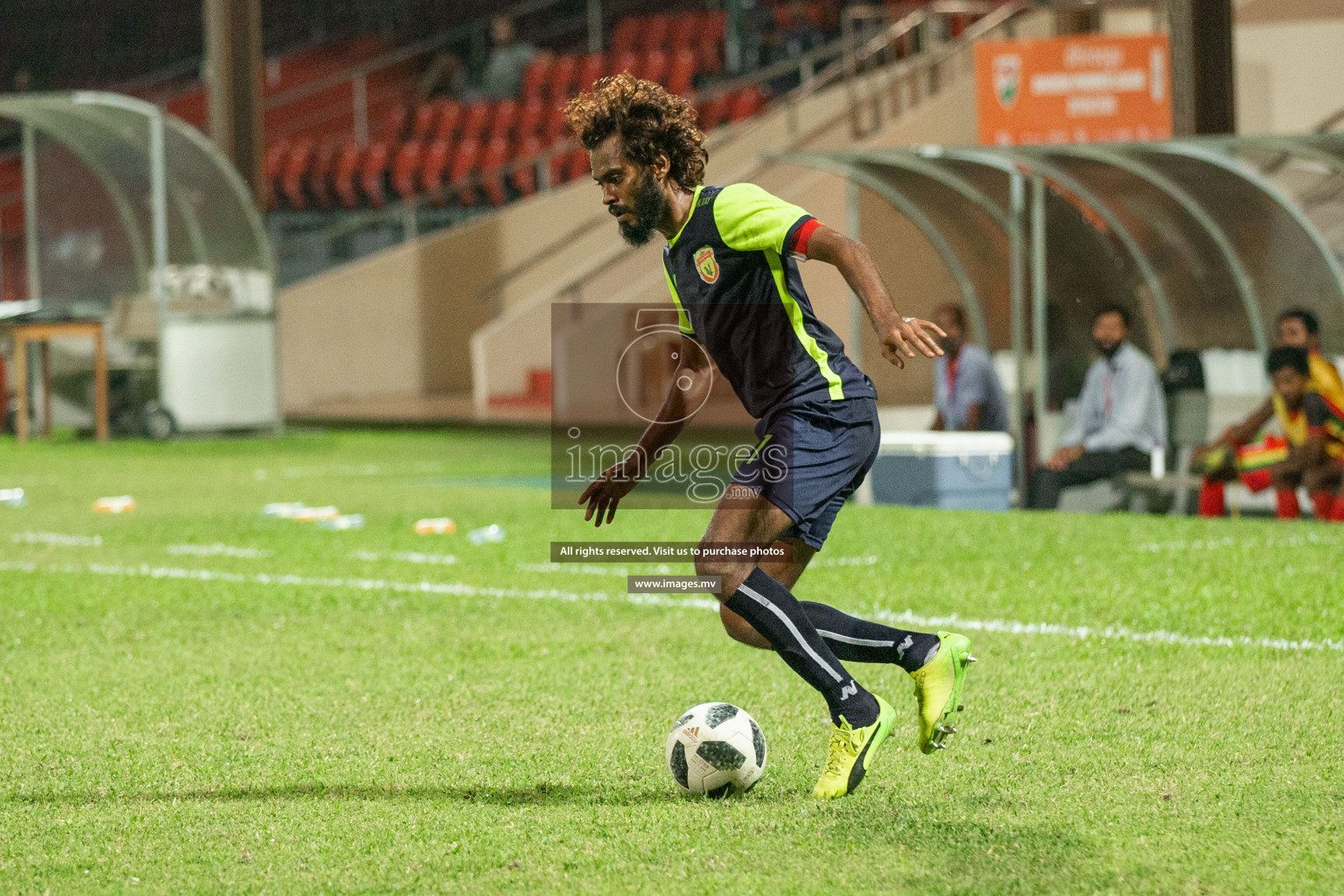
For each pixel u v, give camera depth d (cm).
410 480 4844
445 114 9175
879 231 5569
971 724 1750
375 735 1755
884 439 4047
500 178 8456
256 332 6519
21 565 3172
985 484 3984
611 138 1420
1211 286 3925
